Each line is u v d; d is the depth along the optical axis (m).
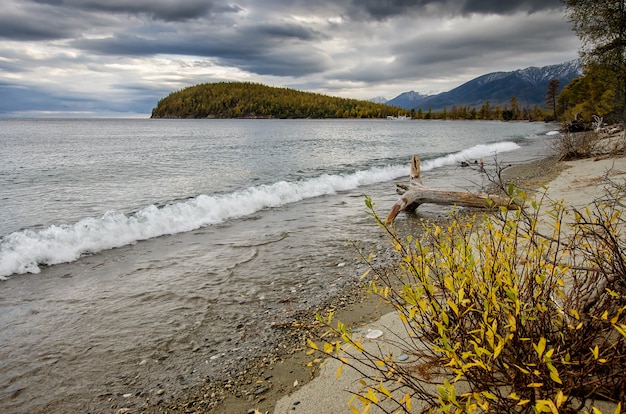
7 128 82.94
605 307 2.39
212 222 9.75
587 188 10.29
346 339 2.08
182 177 17.08
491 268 2.38
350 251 7.48
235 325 4.75
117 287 5.88
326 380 3.46
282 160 24.64
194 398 3.46
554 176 13.89
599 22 21.22
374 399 1.97
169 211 9.76
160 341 4.41
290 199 12.55
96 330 4.64
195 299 5.47
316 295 5.55
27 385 3.67
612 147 19.14
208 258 7.16
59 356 4.12
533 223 2.66
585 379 2.22
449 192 9.98
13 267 6.49
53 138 49.22
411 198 10.22
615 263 2.66
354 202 12.23
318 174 18.09
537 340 2.31
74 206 11.18
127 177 17.00
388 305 5.02
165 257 7.22
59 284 5.99
